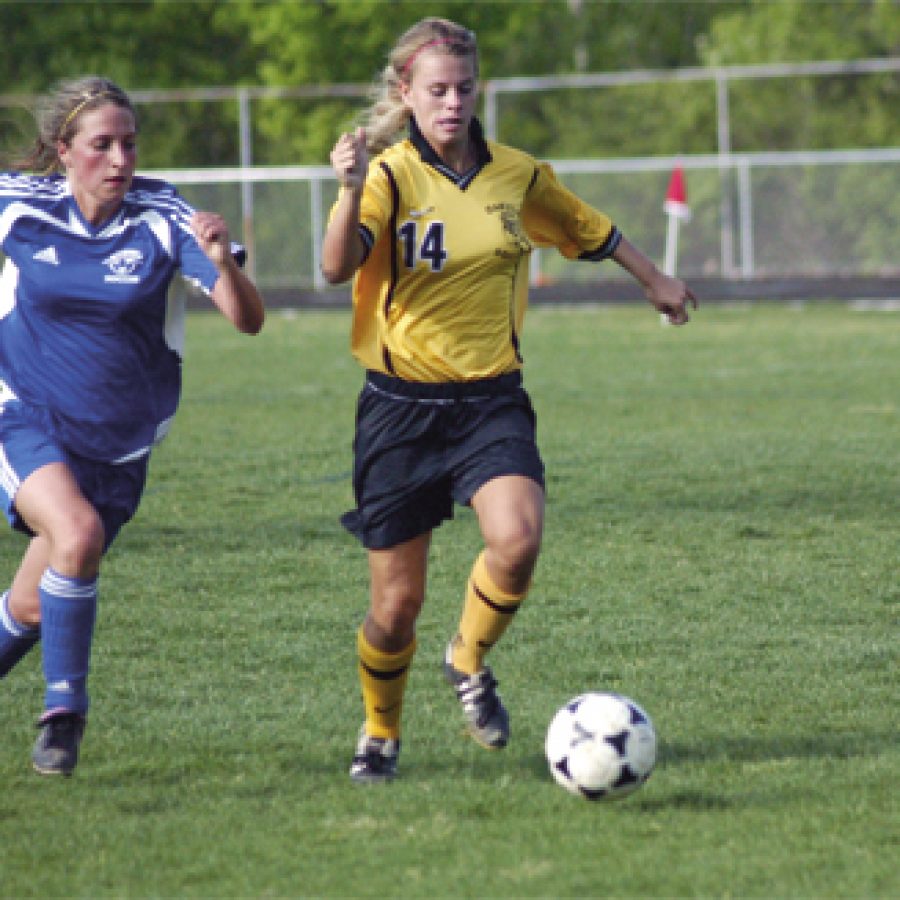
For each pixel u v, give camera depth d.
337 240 15.64
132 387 16.84
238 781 16.77
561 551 28.64
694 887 13.69
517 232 16.91
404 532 16.72
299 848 14.77
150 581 26.58
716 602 24.83
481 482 16.39
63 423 16.64
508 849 14.66
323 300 93.88
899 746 17.67
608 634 22.97
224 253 15.64
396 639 16.59
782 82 117.25
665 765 17.05
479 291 16.69
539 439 42.53
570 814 15.60
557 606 24.67
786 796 16.02
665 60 143.25
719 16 139.88
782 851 14.49
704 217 96.75
